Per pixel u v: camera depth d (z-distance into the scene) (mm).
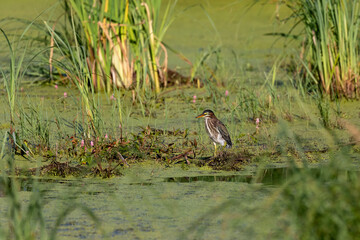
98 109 12805
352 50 16203
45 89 18250
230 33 27234
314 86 16484
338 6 15891
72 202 9195
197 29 28469
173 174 10758
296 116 14844
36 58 17016
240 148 12297
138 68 17281
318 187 7266
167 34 27500
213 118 12180
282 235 7727
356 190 7082
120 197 9461
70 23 17625
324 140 12734
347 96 16312
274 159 11594
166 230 8039
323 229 6910
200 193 9602
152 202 9195
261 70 20312
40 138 12234
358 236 6789
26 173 10742
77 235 7875
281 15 28234
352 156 11430
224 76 19109
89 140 12078
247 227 8070
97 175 10633
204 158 11734
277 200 8867
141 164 11359
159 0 17625
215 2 33156
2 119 14391
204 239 7703
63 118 14656
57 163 10820
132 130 13492
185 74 20156
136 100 16359
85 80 12906
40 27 17062
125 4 17469
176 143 12781
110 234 7906
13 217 7668
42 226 7508
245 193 9508
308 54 17359
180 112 15664
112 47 17156
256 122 13336
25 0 34812
